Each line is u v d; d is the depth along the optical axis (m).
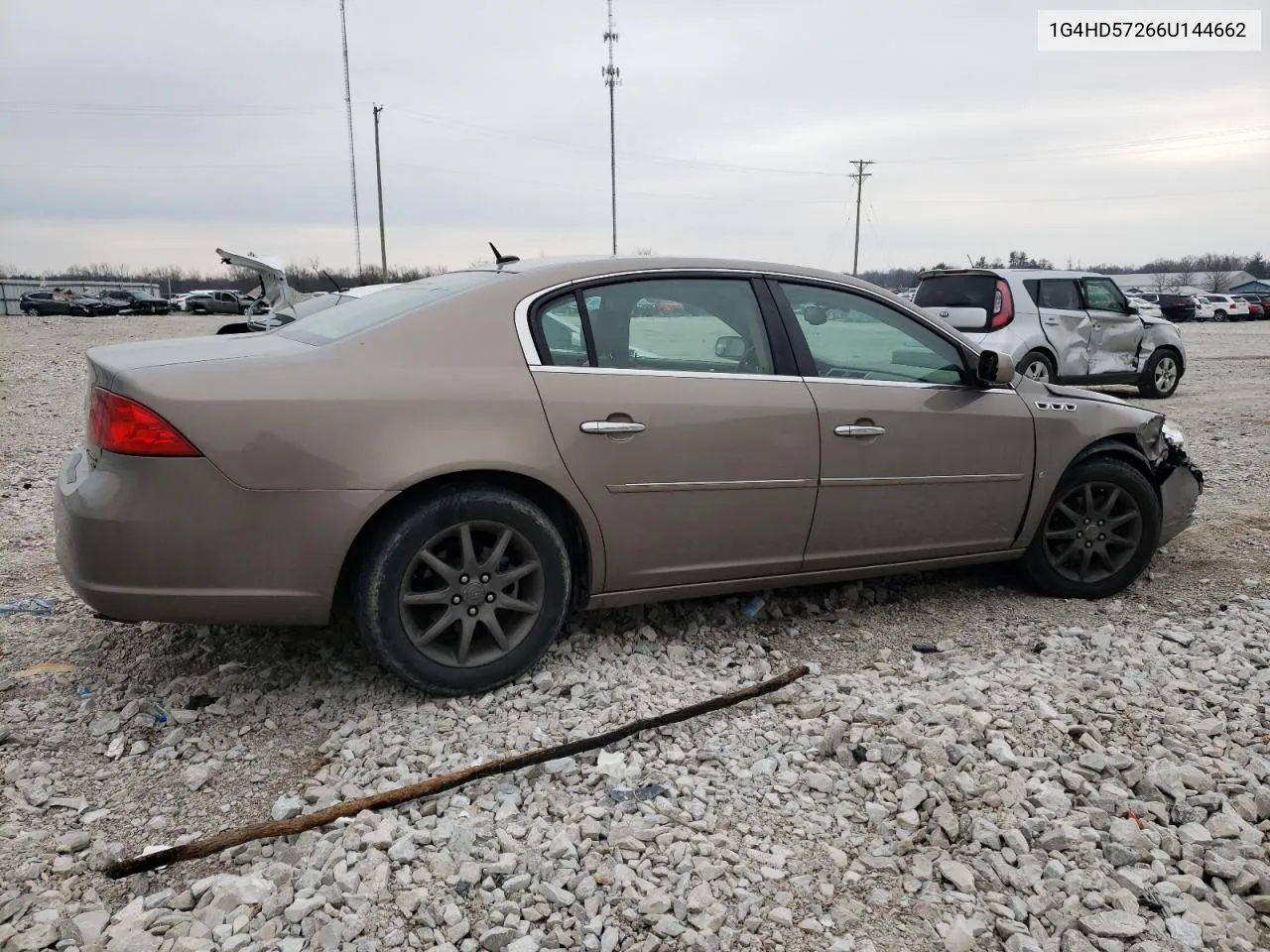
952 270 12.04
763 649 4.04
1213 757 3.11
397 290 3.95
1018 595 4.75
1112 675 3.66
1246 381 15.47
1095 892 2.45
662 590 3.76
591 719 3.33
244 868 2.54
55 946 2.23
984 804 2.81
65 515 3.13
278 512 3.06
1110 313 12.27
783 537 3.88
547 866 2.50
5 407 11.21
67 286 59.94
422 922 2.33
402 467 3.16
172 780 3.00
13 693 3.54
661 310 3.72
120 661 3.81
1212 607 4.56
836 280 4.12
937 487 4.17
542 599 3.50
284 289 15.85
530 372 3.42
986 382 4.24
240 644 3.94
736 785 2.94
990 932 2.34
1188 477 4.93
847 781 2.97
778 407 3.78
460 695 3.44
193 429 2.98
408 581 3.28
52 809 2.83
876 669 3.82
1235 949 2.30
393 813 2.76
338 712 3.40
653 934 2.31
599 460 3.47
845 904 2.42
